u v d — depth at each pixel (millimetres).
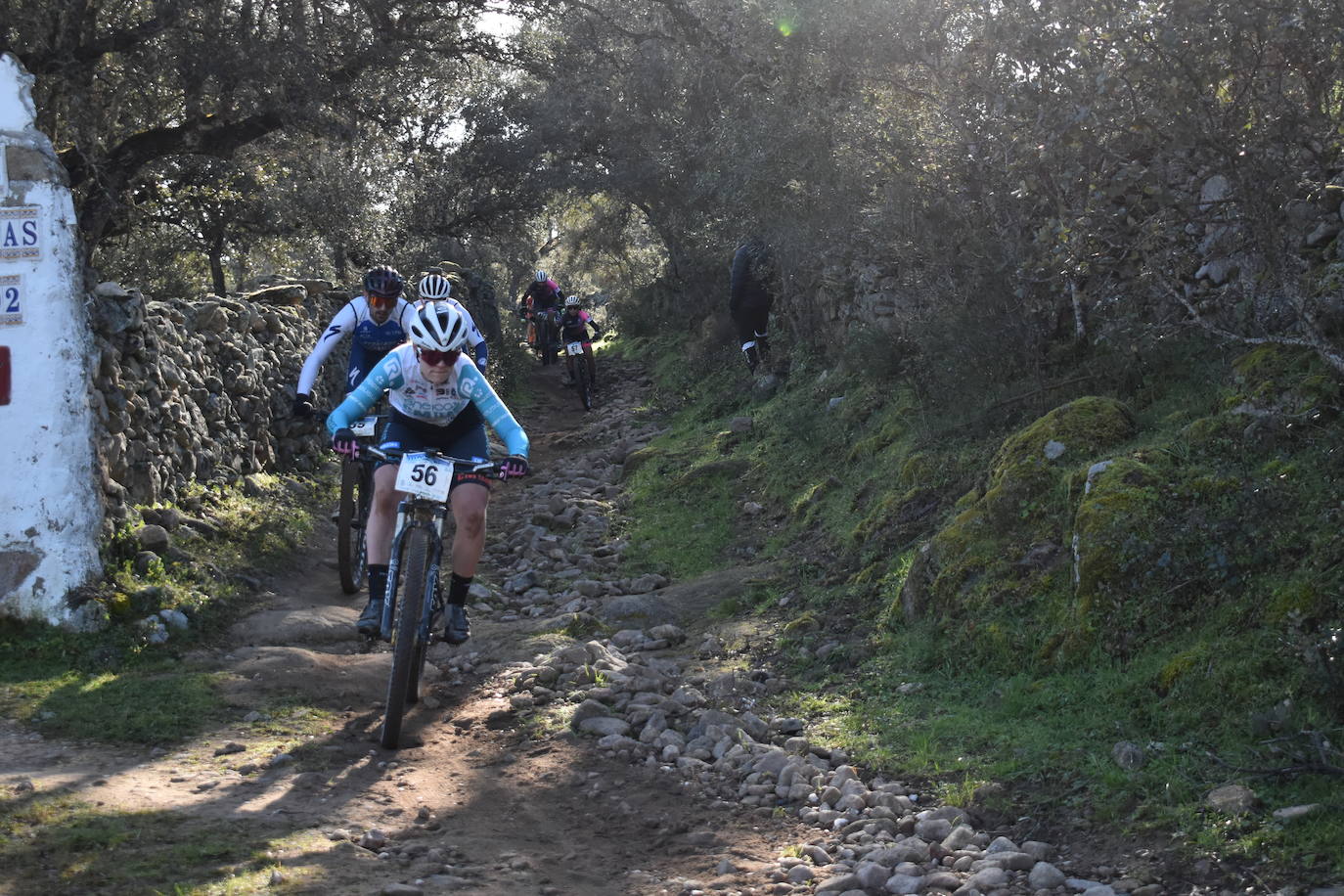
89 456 6371
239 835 3738
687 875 3664
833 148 9258
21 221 6324
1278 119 5055
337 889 3359
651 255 34875
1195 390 5879
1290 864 3262
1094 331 7004
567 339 16969
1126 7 5090
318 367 6949
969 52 7266
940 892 3449
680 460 10859
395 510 5266
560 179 26375
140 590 6379
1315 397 5000
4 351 6234
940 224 7855
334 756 4703
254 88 12297
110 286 7086
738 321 12961
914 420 7957
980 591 5348
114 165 12844
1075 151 5875
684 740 4891
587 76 21703
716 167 12297
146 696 5312
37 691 5383
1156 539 4816
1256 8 4781
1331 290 5320
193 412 8250
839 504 7871
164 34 11906
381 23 13781
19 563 6133
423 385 5227
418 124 21469
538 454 13273
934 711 4867
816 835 3963
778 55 10570
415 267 22094
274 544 8023
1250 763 3777
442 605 5328
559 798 4336
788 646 6039
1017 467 5754
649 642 6418
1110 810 3768
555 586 7852
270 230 18844
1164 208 5699
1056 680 4711
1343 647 3861
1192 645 4434
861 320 10086
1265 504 4613
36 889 3275
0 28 10688
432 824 4035
